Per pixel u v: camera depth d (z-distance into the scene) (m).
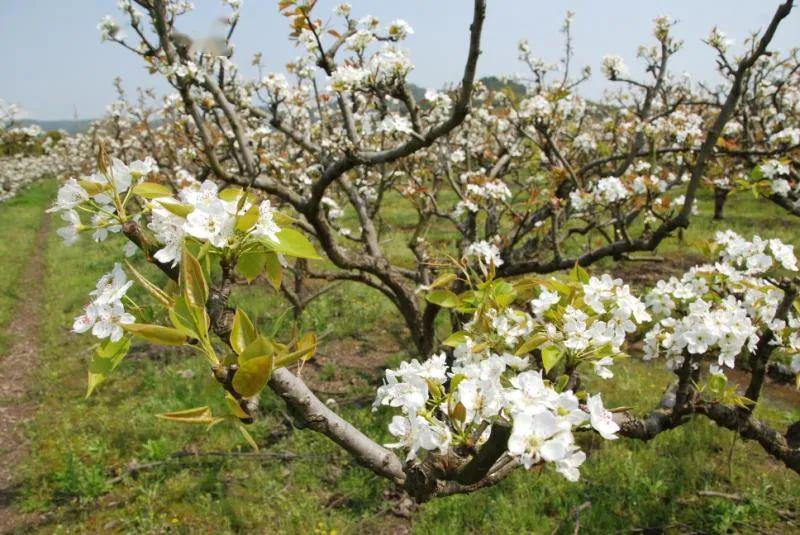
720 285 2.80
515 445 1.06
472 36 2.65
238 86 5.05
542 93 6.35
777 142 5.11
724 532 3.71
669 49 6.43
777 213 13.12
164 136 9.13
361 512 4.26
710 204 15.20
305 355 1.18
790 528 3.77
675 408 2.77
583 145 7.38
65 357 8.05
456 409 1.25
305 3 3.16
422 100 4.06
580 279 1.96
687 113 8.09
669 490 4.13
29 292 11.62
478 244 3.52
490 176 6.14
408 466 1.40
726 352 2.41
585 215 5.03
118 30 4.05
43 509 4.62
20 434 6.04
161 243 1.16
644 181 4.27
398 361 6.82
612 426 1.20
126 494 4.65
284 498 4.36
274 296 8.91
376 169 7.09
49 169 34.44
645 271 9.38
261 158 5.40
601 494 4.14
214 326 1.12
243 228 1.08
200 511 4.35
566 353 1.76
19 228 18.45
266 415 5.66
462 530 3.95
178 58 4.09
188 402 5.92
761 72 6.44
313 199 4.05
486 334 1.89
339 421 1.35
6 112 9.98
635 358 6.53
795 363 2.71
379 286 5.77
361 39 3.48
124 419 5.81
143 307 1.12
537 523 3.92
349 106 4.56
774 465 4.42
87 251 14.53
